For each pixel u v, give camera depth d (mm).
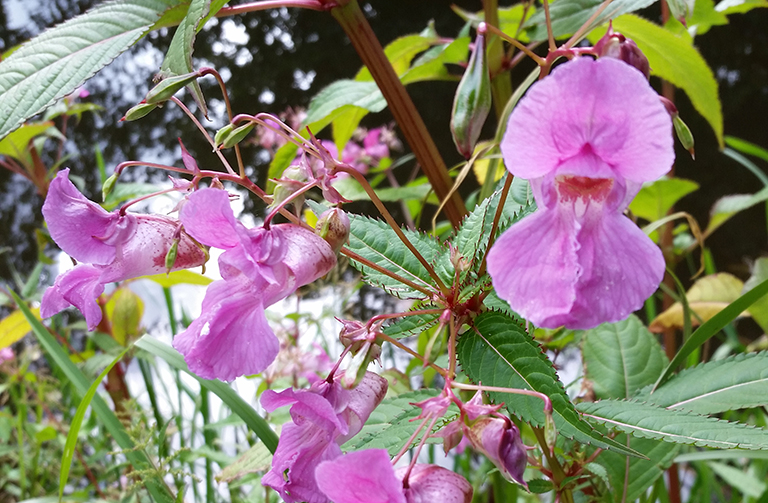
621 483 161
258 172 410
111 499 228
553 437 88
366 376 107
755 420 257
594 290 78
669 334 229
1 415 286
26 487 274
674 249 243
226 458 213
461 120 94
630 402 126
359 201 438
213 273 245
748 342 376
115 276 104
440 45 193
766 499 167
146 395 325
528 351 105
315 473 85
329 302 320
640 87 75
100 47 124
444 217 403
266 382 228
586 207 82
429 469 99
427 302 126
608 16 140
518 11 197
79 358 278
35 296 258
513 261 80
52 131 258
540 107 77
